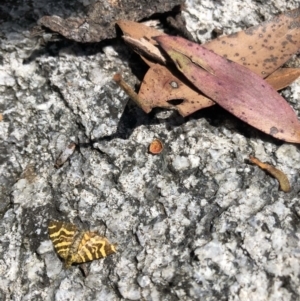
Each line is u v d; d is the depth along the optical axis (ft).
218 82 0.44
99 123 0.47
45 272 0.42
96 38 0.48
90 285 0.41
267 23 0.47
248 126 0.46
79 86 0.49
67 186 0.45
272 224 0.41
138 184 0.44
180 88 0.44
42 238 0.43
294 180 0.43
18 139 0.47
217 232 0.41
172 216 0.43
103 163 0.46
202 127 0.46
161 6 0.49
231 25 0.52
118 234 0.43
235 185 0.43
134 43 0.46
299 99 0.47
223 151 0.45
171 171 0.44
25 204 0.45
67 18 0.49
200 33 0.51
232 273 0.40
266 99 0.44
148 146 0.46
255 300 0.39
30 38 0.51
